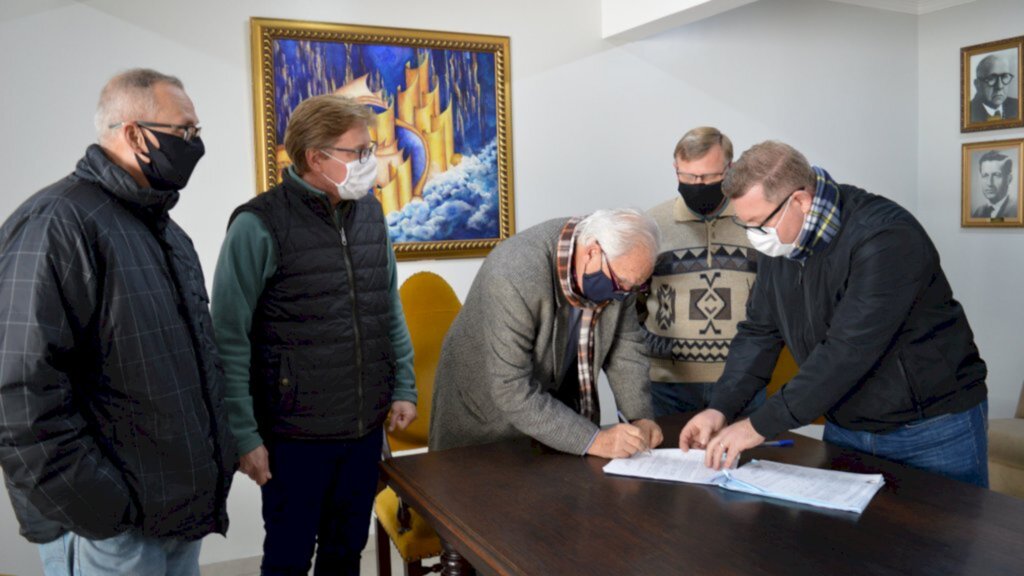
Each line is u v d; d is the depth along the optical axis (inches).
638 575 49.2
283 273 74.8
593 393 79.2
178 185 60.1
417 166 136.6
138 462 55.7
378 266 81.5
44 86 112.2
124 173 56.3
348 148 74.4
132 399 55.2
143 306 55.9
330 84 128.9
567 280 71.1
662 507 60.5
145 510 55.8
